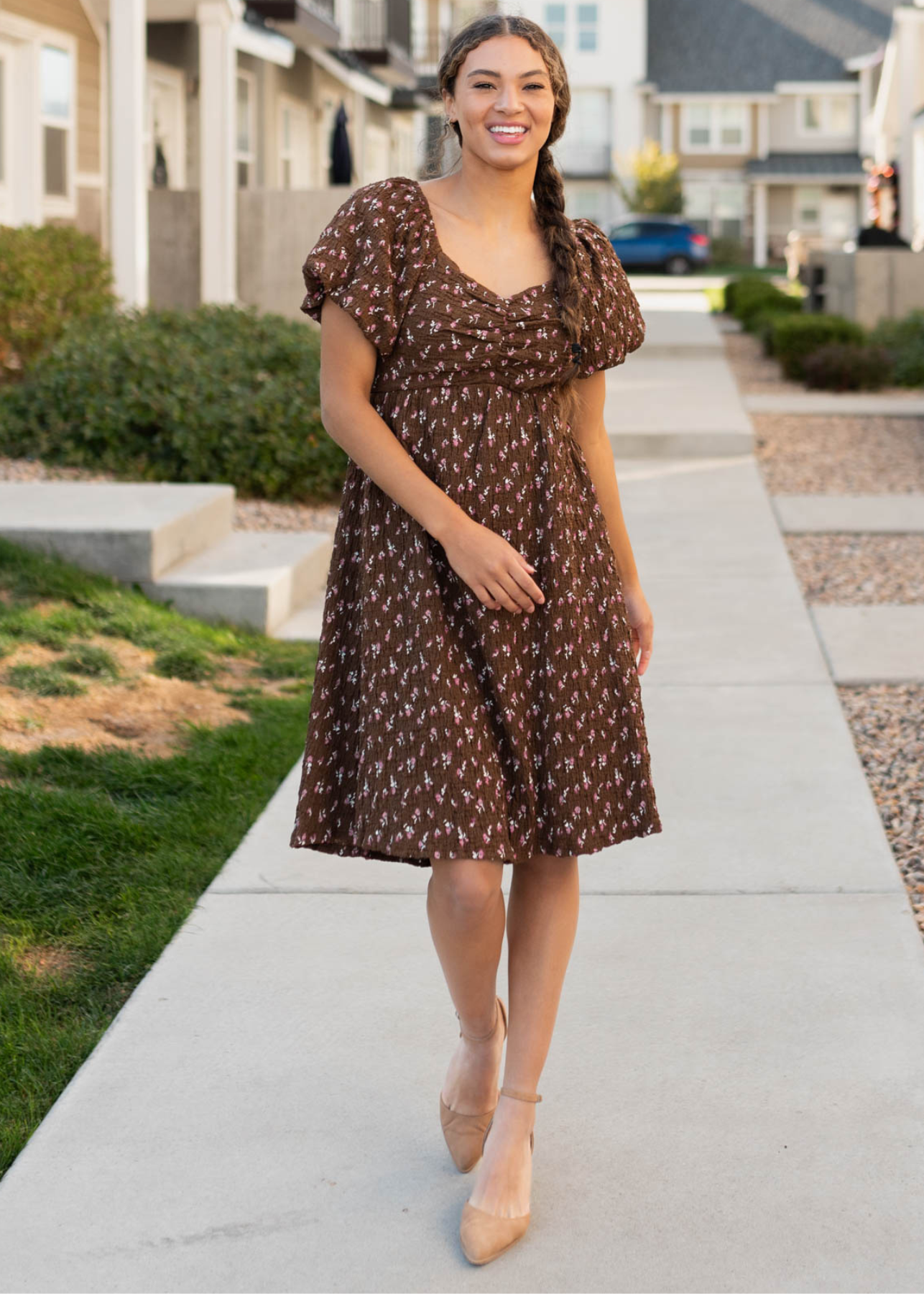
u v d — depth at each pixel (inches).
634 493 347.9
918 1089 101.0
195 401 315.0
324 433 322.3
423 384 84.4
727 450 398.3
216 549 259.0
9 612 207.3
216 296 536.4
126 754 165.0
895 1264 83.4
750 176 1801.2
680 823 151.3
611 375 535.8
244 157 706.8
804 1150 94.0
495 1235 83.7
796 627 231.1
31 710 178.4
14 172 461.4
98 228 527.2
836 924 126.9
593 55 1822.1
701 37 1887.3
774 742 176.9
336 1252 84.7
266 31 674.2
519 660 84.8
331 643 89.1
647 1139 95.4
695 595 253.3
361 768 85.7
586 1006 112.7
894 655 213.6
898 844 147.4
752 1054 105.6
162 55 602.2
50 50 476.7
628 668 88.0
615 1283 81.9
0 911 129.0
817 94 1843.0
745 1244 85.1
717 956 121.0
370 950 122.3
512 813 85.0
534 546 85.0
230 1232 86.4
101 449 318.3
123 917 128.3
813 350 548.7
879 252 655.1
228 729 177.5
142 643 208.8
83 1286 81.6
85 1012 114.0
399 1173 92.4
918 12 869.2
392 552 85.2
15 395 325.4
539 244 87.3
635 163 1731.1
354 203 85.0
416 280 83.3
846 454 403.2
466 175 86.5
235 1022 110.1
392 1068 104.1
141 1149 94.3
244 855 142.1
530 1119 87.7
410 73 989.2
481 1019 90.1
